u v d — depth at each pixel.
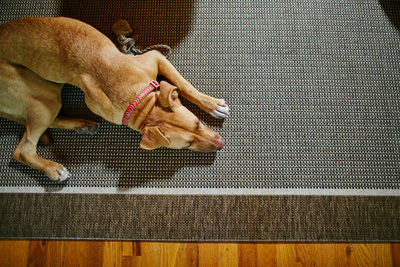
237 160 1.68
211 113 1.65
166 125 1.40
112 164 1.70
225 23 1.83
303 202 1.63
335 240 1.60
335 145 1.69
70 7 1.87
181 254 1.63
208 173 1.67
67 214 1.66
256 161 1.68
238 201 1.64
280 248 1.62
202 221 1.63
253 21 1.83
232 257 1.62
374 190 1.64
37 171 1.70
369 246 1.61
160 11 1.85
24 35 1.45
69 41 1.44
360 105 1.73
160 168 1.68
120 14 1.86
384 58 1.78
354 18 1.82
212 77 1.77
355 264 1.59
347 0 1.84
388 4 1.83
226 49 1.80
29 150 1.59
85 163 1.70
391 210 1.62
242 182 1.66
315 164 1.67
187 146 1.49
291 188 1.65
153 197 1.66
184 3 1.86
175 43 1.81
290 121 1.71
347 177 1.66
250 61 1.78
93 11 1.86
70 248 1.65
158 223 1.64
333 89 1.75
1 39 1.46
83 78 1.45
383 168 1.66
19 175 1.70
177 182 1.67
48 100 1.56
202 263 1.62
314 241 1.61
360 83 1.75
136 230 1.64
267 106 1.73
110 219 1.66
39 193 1.68
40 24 1.47
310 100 1.74
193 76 1.77
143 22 1.84
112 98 1.43
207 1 1.86
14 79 1.48
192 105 1.72
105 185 1.68
